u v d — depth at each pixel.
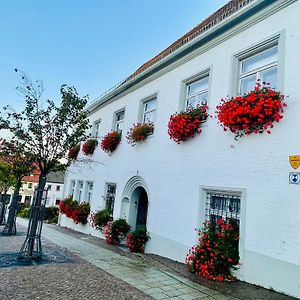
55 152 8.09
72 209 16.09
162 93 10.32
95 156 14.97
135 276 6.30
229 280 6.10
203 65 8.52
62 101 8.12
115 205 12.22
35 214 7.50
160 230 9.03
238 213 6.78
